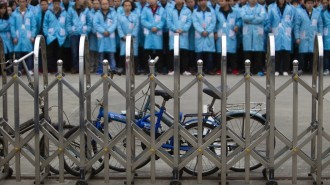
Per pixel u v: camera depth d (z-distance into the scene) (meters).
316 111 10.00
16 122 8.90
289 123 13.42
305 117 14.02
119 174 9.51
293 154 8.91
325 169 9.73
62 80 8.73
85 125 8.85
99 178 9.38
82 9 21.25
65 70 21.77
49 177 9.35
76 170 9.35
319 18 20.86
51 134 8.95
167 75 20.81
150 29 20.89
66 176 9.41
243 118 9.62
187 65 20.98
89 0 21.39
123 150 9.50
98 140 8.86
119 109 14.84
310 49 21.06
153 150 8.83
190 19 20.84
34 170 9.67
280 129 12.88
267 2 20.94
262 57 20.91
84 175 8.91
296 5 20.97
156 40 20.94
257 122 9.63
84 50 8.89
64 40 21.28
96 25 21.09
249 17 20.56
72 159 8.90
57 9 21.25
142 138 8.83
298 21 20.95
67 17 21.25
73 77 20.23
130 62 8.66
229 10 20.89
